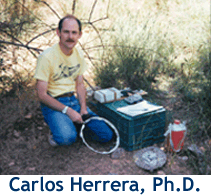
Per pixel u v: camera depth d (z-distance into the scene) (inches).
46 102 108.7
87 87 159.8
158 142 124.3
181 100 149.9
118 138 119.6
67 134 106.1
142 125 115.7
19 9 137.9
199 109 139.0
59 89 113.7
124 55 164.1
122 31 170.7
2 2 133.5
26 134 126.0
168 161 111.5
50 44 144.1
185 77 163.3
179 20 204.1
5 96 140.9
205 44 170.2
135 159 112.1
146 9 216.5
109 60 164.6
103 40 172.9
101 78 161.2
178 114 139.7
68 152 117.9
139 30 185.3
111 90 135.6
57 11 175.8
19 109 136.2
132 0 218.2
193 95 147.0
